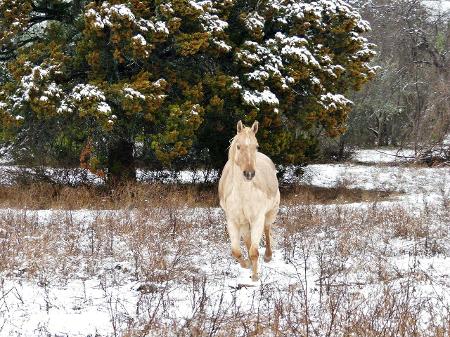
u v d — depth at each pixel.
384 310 6.64
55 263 9.41
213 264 9.70
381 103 40.50
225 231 12.12
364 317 6.23
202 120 19.11
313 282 8.41
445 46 45.72
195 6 18.84
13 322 6.39
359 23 23.05
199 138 21.86
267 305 7.11
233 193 8.66
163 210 14.67
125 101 17.80
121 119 19.16
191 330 5.95
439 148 33.22
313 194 21.52
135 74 20.00
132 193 17.56
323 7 22.22
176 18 18.58
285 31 22.59
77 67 19.64
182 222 13.02
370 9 47.22
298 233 12.46
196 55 20.80
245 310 6.91
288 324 6.24
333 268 9.05
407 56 45.47
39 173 21.06
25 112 19.03
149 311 6.56
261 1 21.45
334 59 22.75
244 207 8.66
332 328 6.17
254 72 20.36
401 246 11.30
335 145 37.09
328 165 32.81
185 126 18.89
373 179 26.72
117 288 8.07
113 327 5.90
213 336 5.89
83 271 9.23
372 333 5.86
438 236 12.12
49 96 17.97
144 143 20.14
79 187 18.97
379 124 41.75
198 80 20.27
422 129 34.28
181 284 8.30
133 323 6.26
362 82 23.05
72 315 6.66
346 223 13.27
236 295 7.62
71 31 20.80
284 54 20.77
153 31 18.36
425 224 13.28
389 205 16.86
